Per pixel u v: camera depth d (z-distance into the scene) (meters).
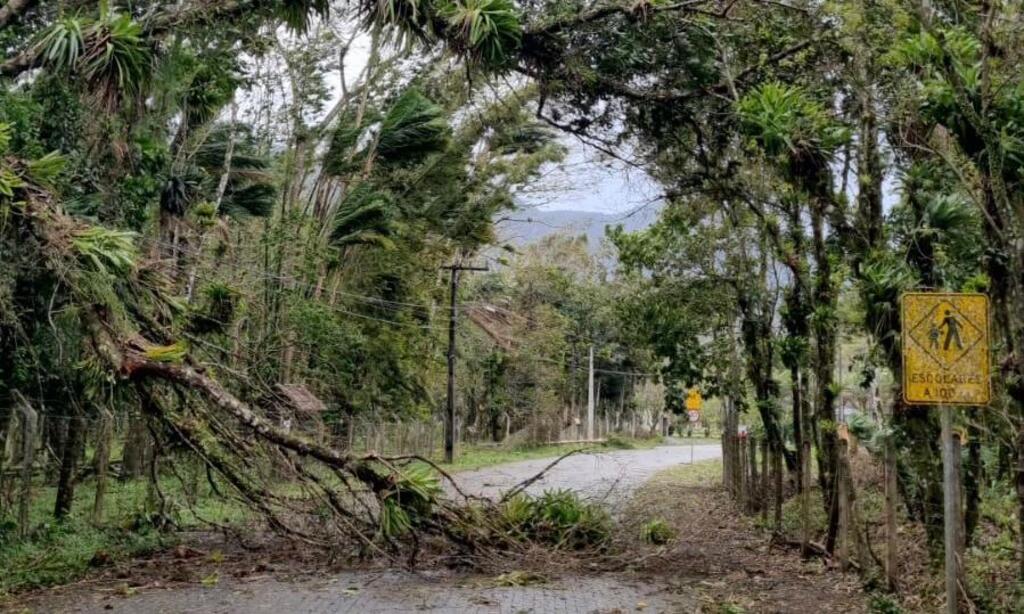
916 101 7.95
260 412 13.39
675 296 17.17
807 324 12.37
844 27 9.88
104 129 12.59
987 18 7.30
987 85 6.98
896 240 10.67
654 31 12.01
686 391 24.80
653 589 9.75
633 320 18.56
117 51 9.87
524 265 44.19
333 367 23.20
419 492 10.62
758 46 11.95
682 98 12.61
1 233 9.70
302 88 22.84
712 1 11.31
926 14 7.65
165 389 11.12
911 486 11.54
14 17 11.21
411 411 29.73
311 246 21.97
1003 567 8.69
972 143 7.44
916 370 6.48
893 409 8.79
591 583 10.12
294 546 12.15
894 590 8.54
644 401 58.53
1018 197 7.21
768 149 9.91
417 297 29.47
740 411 17.75
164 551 12.33
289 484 12.38
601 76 12.49
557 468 29.86
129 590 9.59
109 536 12.84
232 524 13.63
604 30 11.99
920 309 6.52
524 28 11.92
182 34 12.12
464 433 46.03
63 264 9.68
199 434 10.93
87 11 12.44
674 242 16.97
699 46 12.09
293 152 24.06
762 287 14.70
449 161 25.91
